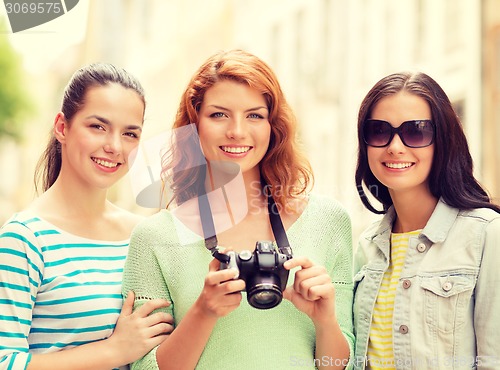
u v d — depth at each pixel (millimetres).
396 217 2082
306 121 5234
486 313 1809
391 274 2002
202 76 1937
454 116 1938
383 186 2102
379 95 1953
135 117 2084
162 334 1903
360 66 5211
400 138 1915
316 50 5457
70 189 2098
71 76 2117
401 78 1958
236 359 1819
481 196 1975
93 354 1868
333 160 4754
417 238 1971
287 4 5660
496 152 4664
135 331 1876
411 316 1895
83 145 2025
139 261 1956
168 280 1923
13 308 1887
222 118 1908
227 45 5848
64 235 2039
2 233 1963
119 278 2061
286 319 1878
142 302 1928
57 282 1965
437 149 1938
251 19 5820
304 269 1766
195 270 1901
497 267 1811
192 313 1749
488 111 4742
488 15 4848
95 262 2053
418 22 5027
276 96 1934
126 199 2334
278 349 1834
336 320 1830
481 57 4820
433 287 1879
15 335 1874
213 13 5898
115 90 2049
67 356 1869
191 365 1794
